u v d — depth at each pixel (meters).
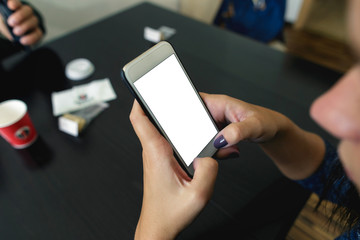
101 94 0.51
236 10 0.90
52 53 0.61
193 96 0.38
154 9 0.76
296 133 0.38
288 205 0.37
